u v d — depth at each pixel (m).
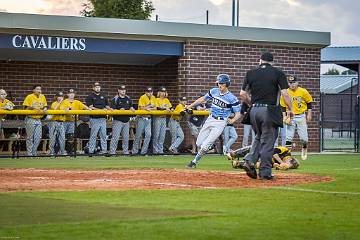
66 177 32.00
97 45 57.69
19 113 49.44
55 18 55.97
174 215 20.22
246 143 57.72
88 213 20.42
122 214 20.30
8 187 27.25
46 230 17.58
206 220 19.31
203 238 16.72
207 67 60.34
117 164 42.38
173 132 54.12
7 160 46.56
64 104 51.38
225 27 60.44
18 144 50.22
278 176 33.31
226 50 60.94
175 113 53.94
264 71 30.58
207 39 60.12
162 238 16.67
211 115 39.06
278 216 20.31
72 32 56.62
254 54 61.91
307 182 30.69
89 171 35.75
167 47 59.56
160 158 49.91
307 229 18.25
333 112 97.38
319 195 25.59
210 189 27.05
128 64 62.94
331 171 37.94
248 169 30.95
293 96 48.22
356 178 33.09
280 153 38.09
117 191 26.03
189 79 59.78
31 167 39.09
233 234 17.31
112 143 52.41
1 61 59.47
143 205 22.25
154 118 53.56
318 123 64.12
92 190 26.31
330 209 21.89
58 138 50.78
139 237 16.75
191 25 59.41
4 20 54.69
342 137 86.81
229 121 38.78
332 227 18.62
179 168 38.66
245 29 61.09
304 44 63.56
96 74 62.25
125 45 58.41
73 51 58.09
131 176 32.59
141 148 54.50
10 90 59.81
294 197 24.88
